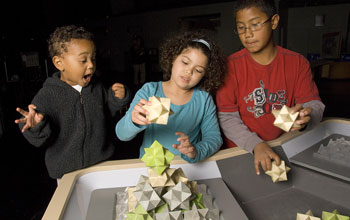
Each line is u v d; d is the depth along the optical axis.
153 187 0.58
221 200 0.67
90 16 7.90
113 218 0.62
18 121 0.68
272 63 1.08
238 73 1.10
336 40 5.96
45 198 1.91
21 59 3.70
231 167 0.80
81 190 0.70
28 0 4.95
